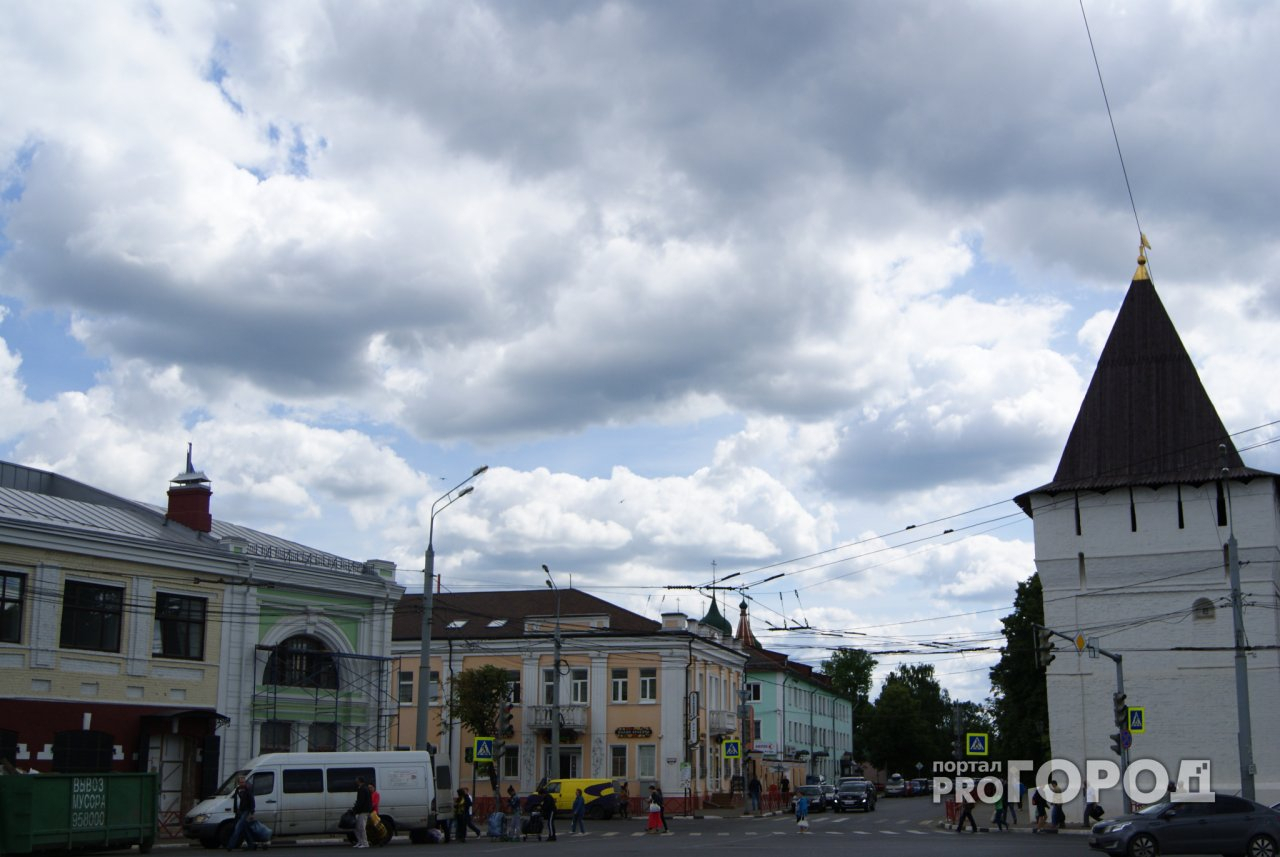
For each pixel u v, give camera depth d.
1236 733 49.22
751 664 99.31
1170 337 53.56
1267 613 49.62
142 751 39.53
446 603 76.00
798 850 33.34
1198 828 30.30
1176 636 50.78
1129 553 52.03
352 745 46.16
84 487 50.84
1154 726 50.44
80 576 38.62
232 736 42.19
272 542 50.00
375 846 34.78
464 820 39.09
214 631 42.16
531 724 67.88
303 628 45.03
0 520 36.53
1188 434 52.00
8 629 36.78
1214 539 50.75
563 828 51.75
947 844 36.94
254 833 32.84
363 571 48.47
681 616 70.06
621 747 67.94
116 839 30.39
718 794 72.75
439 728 69.06
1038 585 66.88
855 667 141.88
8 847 28.23
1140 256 55.31
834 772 121.12
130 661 39.50
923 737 130.50
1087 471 53.19
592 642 69.19
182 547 41.28
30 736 36.69
